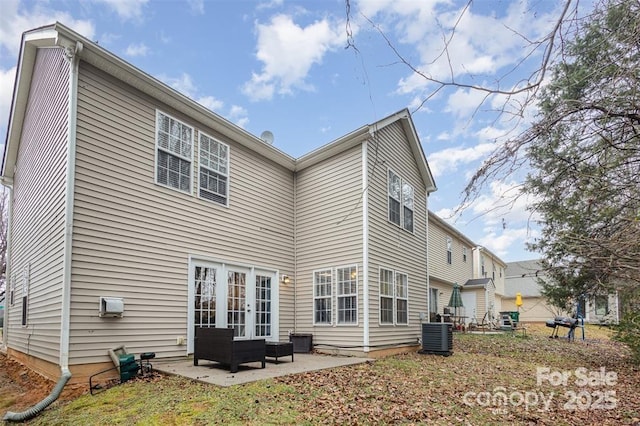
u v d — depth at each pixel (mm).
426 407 5523
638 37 2564
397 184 12023
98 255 6926
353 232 10281
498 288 31734
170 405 5047
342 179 10773
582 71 2887
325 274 10758
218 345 7082
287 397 5473
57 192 7371
